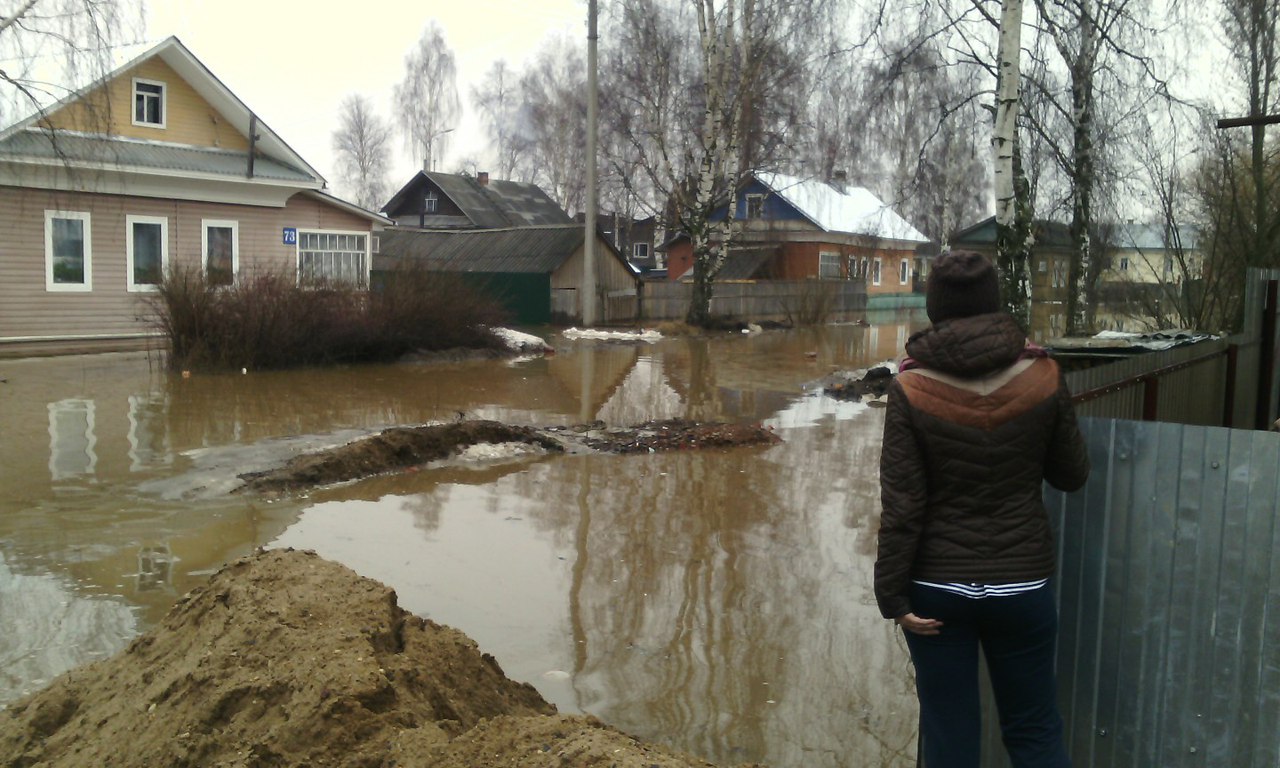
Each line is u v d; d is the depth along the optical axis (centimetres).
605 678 522
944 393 305
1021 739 315
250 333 1803
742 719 480
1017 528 304
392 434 1030
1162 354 669
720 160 3212
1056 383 310
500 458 1066
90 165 1995
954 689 311
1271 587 316
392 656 385
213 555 711
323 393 1552
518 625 593
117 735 364
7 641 546
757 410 1505
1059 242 3122
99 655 531
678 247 5041
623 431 1261
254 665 374
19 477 929
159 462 994
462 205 4744
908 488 306
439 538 768
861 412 1498
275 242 2461
